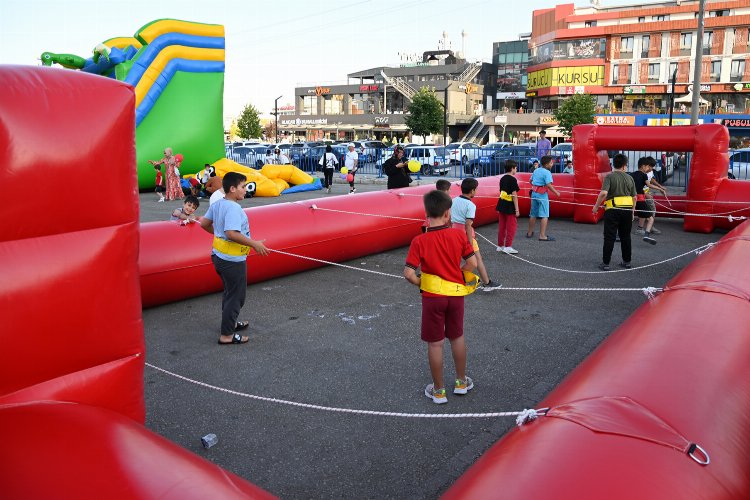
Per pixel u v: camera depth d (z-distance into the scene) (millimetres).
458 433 4004
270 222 7977
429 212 4301
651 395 2479
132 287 3080
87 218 2826
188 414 4289
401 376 4910
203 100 19281
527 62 65688
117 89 2938
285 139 64000
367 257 9688
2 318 2551
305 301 7125
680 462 2027
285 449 3807
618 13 53812
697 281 4277
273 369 5078
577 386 2744
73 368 2848
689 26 49625
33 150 2586
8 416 2383
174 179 17297
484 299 7145
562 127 49562
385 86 68250
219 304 7062
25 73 2670
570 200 13352
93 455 2105
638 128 12250
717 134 11273
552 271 8516
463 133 65750
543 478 1983
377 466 3609
